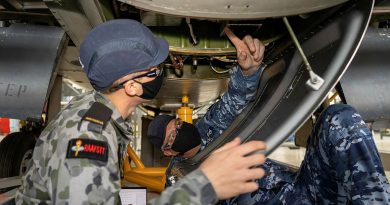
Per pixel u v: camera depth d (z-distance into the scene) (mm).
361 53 1815
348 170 1144
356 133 1148
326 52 1376
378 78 1774
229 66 2785
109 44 986
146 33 1032
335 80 1233
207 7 1331
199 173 847
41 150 950
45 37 2146
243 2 1298
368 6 1266
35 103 2008
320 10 1463
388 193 1096
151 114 5598
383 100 1734
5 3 2051
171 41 1924
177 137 1876
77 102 1014
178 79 2920
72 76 3752
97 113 949
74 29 2051
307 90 1287
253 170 868
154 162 4762
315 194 1329
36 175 923
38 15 2268
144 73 1021
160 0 1315
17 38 2137
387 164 6023
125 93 1043
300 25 1637
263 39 1769
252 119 1605
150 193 3705
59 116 988
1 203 1061
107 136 915
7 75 2059
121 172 1081
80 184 822
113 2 1735
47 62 2086
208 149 1896
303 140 2867
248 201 1511
